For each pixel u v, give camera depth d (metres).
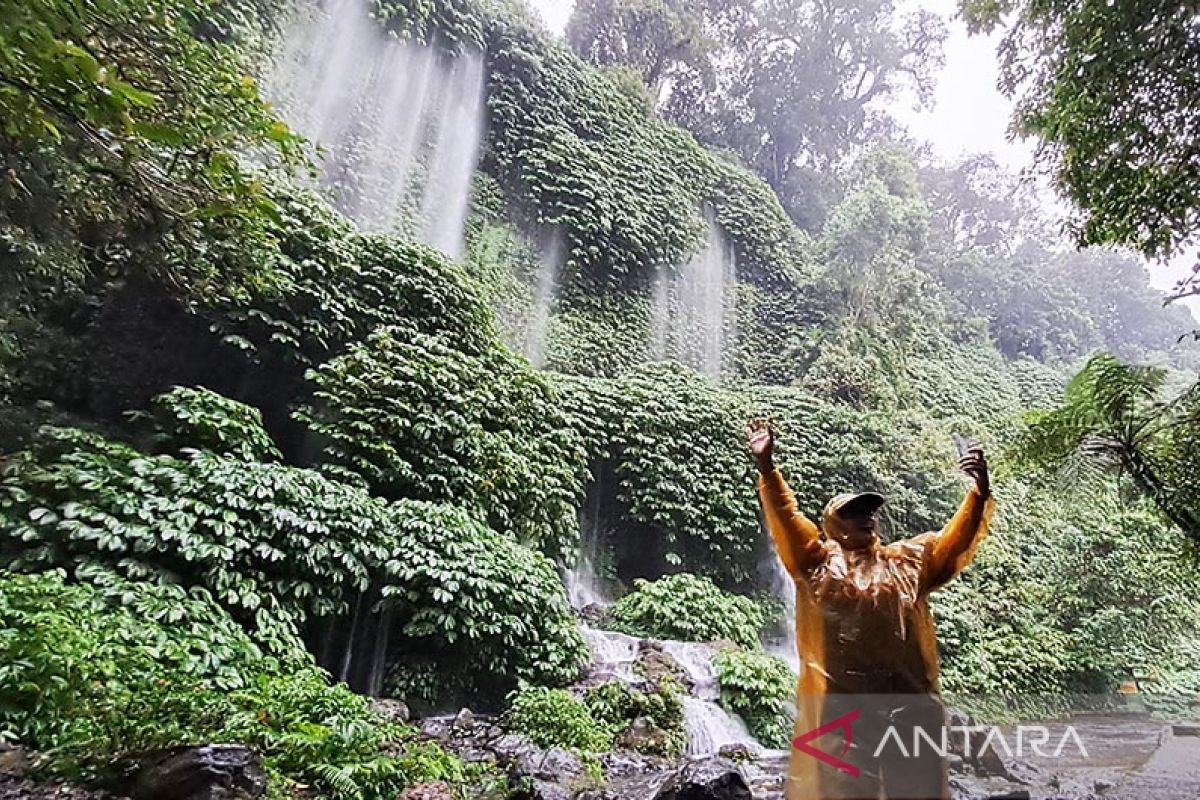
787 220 25.31
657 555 13.77
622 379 15.63
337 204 14.21
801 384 19.45
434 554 7.04
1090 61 5.38
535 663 7.52
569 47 23.27
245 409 7.38
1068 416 5.72
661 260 20.11
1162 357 31.83
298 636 6.21
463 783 4.89
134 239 5.37
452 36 18.09
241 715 4.14
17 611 4.08
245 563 5.93
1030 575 14.51
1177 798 5.69
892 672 2.18
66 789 3.26
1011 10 6.30
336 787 3.86
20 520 5.00
